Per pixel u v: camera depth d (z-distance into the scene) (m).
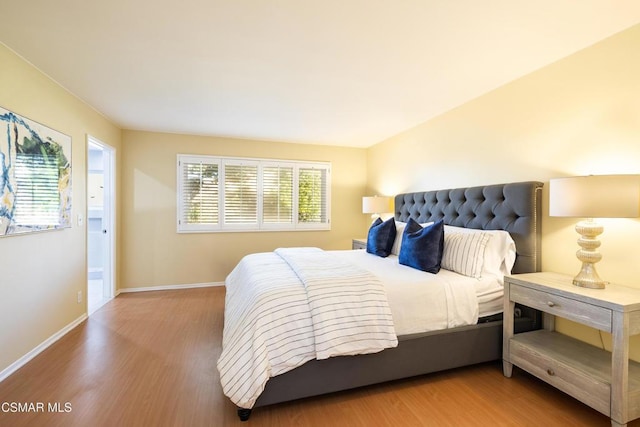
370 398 1.88
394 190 4.37
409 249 2.57
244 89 2.72
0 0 1.54
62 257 2.69
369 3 1.58
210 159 4.42
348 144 4.98
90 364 2.23
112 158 3.82
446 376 2.14
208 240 4.45
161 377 2.07
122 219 4.09
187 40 1.94
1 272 1.99
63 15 1.67
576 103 2.09
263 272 2.26
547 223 2.29
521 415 1.73
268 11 1.64
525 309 2.32
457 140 3.16
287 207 4.82
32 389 1.92
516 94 2.51
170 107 3.21
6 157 2.01
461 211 2.94
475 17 1.70
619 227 1.89
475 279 2.24
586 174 2.04
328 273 2.06
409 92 2.79
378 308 1.87
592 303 1.57
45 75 2.42
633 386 1.51
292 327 1.73
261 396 1.66
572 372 1.68
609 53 1.91
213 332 2.83
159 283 4.25
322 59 2.18
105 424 1.62
